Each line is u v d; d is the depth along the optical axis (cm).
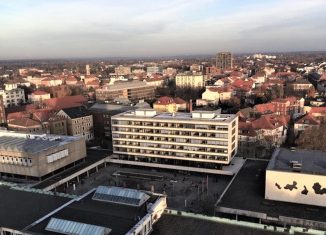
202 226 7925
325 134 16550
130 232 7019
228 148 13825
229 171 13912
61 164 14325
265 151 17162
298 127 19650
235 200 10619
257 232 7650
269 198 10619
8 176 14262
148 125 15100
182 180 14100
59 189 13362
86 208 8262
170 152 14962
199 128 14162
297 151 12525
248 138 17662
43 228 7569
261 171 12912
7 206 9638
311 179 10062
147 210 8012
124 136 15750
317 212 9781
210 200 12012
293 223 9438
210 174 14488
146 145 15388
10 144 14462
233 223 8006
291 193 10375
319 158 11612
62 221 7512
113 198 8619
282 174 10325
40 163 13325
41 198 10169
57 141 14925
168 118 14838
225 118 14475
